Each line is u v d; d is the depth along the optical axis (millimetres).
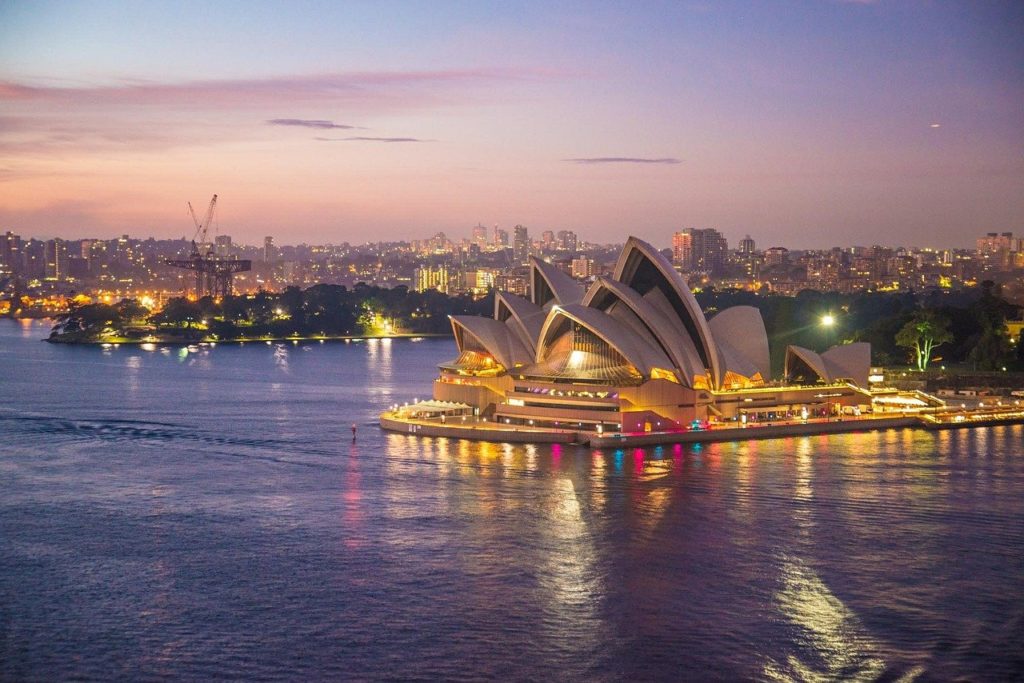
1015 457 147375
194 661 81312
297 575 98562
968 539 107875
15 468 147875
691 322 168250
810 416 176250
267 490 131125
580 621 87625
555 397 165000
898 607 90500
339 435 173625
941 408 183750
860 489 127438
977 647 83125
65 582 97688
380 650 82812
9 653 82875
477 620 87938
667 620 87812
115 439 173250
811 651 82375
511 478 134250
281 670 79812
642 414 160250
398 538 109000
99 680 78562
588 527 111812
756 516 115562
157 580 97938
